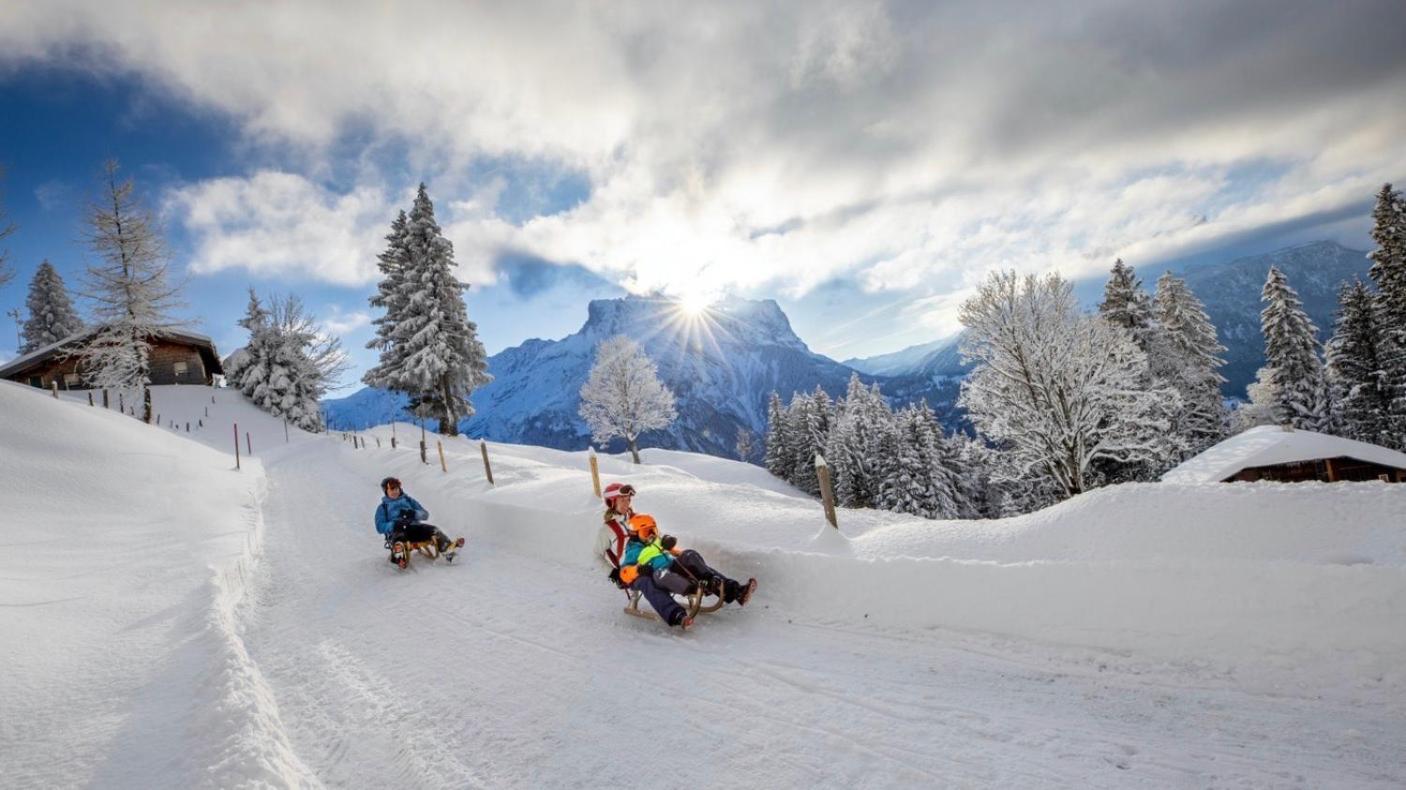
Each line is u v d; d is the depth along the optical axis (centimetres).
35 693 494
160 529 1156
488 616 692
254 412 4259
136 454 1623
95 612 698
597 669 523
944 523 655
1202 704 371
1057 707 388
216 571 881
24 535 979
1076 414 1928
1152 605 437
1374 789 284
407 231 4025
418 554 1030
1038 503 2933
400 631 673
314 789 378
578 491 1112
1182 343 3269
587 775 371
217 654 564
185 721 446
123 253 3164
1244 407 3678
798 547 693
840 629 546
